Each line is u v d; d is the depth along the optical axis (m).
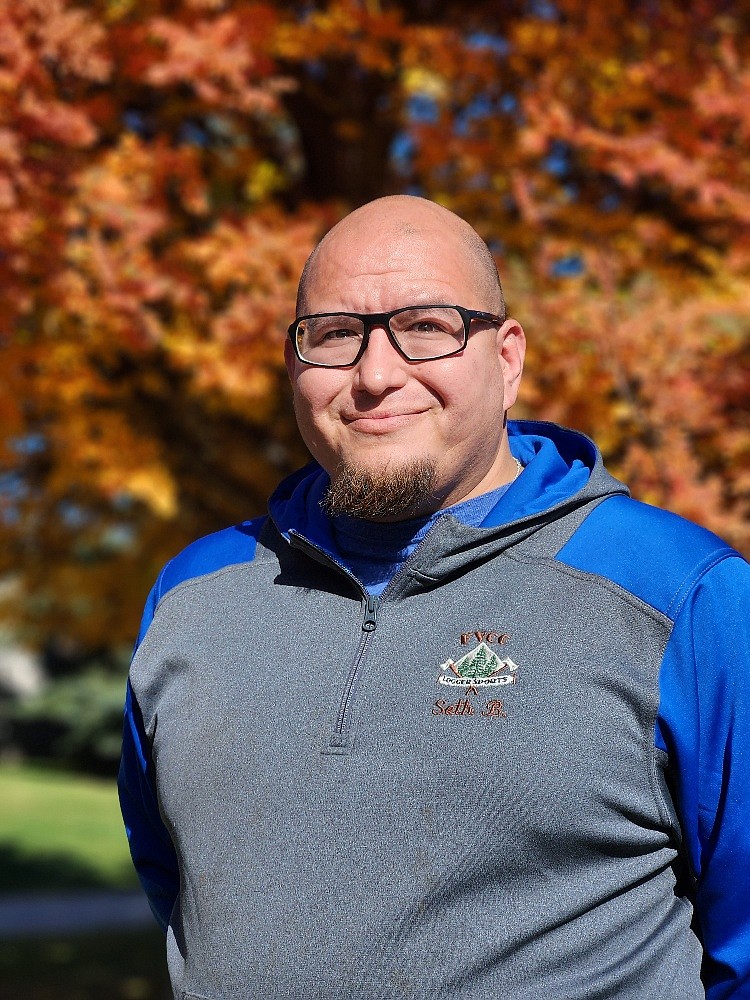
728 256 3.86
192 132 4.63
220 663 1.77
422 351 1.75
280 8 4.22
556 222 4.02
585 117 3.94
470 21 4.51
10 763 27.84
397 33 4.04
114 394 4.43
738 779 1.58
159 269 3.77
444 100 4.39
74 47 3.45
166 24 3.67
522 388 3.55
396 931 1.51
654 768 1.56
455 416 1.75
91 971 10.18
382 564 1.82
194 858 1.66
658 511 1.73
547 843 1.52
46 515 5.25
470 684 1.59
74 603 5.77
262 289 3.83
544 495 1.75
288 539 1.80
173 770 1.73
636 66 3.77
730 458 3.59
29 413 4.42
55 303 3.70
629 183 3.62
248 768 1.64
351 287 1.78
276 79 4.05
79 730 25.69
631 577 1.62
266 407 4.43
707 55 3.96
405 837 1.54
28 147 3.49
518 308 3.74
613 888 1.54
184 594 1.92
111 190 3.66
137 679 1.86
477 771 1.54
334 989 1.52
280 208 4.37
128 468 4.12
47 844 17.27
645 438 3.55
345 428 1.77
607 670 1.56
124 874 15.83
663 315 3.53
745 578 1.65
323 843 1.56
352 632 1.71
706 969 1.68
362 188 4.73
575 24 4.05
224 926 1.59
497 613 1.64
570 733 1.54
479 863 1.52
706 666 1.58
